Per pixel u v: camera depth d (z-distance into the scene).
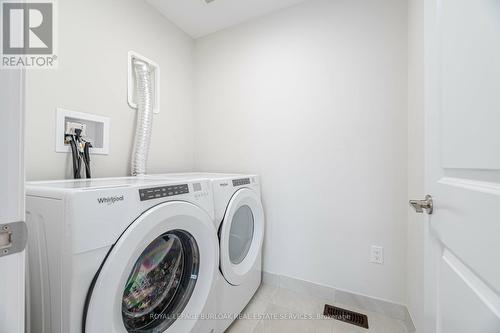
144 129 1.42
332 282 1.49
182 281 0.98
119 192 0.66
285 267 1.64
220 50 1.89
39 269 0.62
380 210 1.36
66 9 1.11
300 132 1.58
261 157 1.72
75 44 1.14
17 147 0.37
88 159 1.16
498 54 0.40
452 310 0.56
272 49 1.67
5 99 0.36
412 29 1.18
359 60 1.40
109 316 0.61
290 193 1.62
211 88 1.93
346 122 1.44
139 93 1.43
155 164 1.64
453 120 0.55
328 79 1.49
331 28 1.48
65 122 1.12
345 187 1.45
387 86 1.33
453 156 0.55
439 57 0.63
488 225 0.41
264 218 1.68
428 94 0.71
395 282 1.32
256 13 1.68
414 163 1.15
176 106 1.82
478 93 0.45
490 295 0.41
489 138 0.42
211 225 1.00
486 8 0.43
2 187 0.35
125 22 1.40
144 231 0.69
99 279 0.60
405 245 1.29
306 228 1.57
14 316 0.37
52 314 0.59
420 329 1.04
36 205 0.63
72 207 0.56
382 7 1.34
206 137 1.95
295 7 1.59
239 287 1.28
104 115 1.28
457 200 0.52
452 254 0.57
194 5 1.59
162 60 1.68
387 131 1.33
